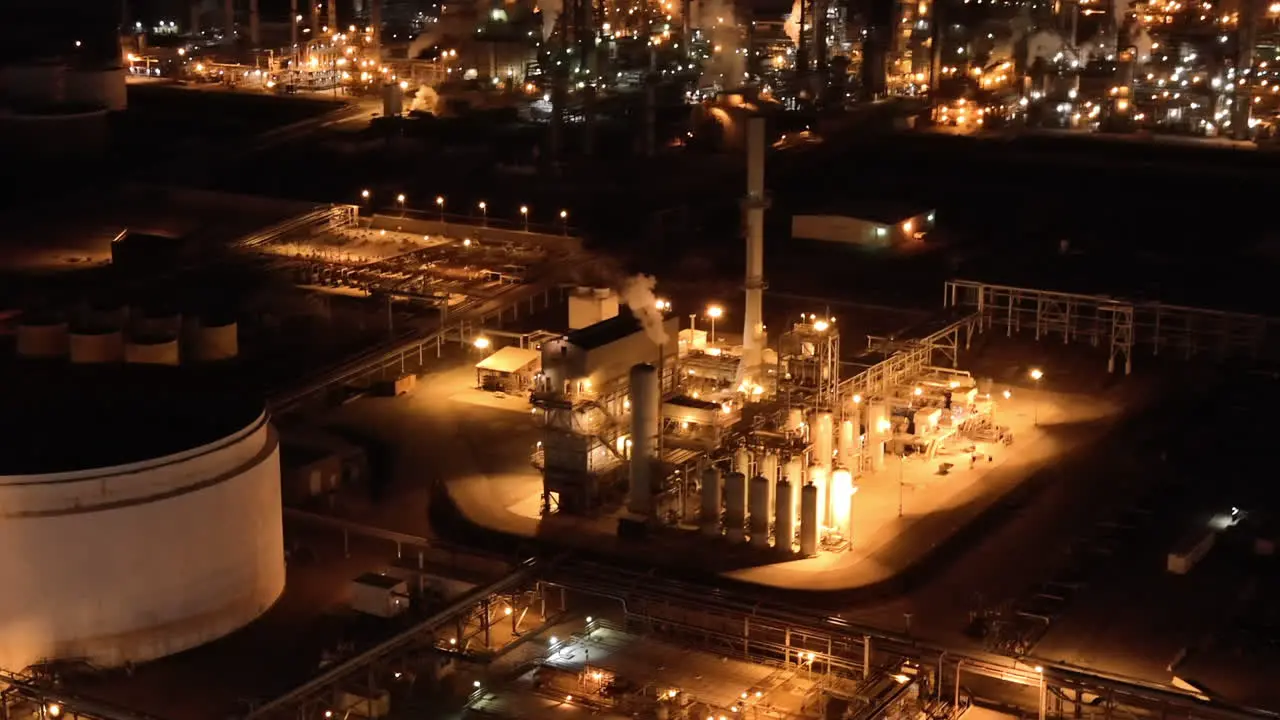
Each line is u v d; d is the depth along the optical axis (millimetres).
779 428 81812
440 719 63125
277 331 114062
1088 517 83562
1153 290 131250
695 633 69625
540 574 72812
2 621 67625
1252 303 127125
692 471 83188
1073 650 69000
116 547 67812
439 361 108812
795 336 89062
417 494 86875
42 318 106375
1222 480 88812
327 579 76688
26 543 66938
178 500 69000
